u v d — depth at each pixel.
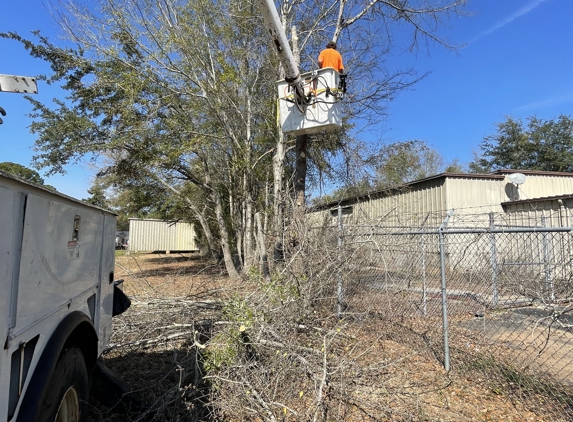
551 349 4.75
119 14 9.74
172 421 3.13
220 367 3.46
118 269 15.36
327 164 10.95
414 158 17.42
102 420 3.21
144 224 26.98
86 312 2.60
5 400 1.49
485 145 29.98
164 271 14.07
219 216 12.90
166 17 10.32
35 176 18.47
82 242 2.50
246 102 11.54
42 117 10.98
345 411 3.23
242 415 3.19
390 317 5.61
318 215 5.76
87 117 11.20
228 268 12.09
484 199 12.05
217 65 11.25
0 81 2.10
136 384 3.77
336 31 9.67
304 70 10.68
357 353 4.43
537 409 3.37
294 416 3.11
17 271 1.59
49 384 1.81
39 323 1.81
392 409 3.25
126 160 12.03
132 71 10.27
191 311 5.27
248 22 10.42
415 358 4.50
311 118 6.57
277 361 3.49
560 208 10.41
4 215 1.48
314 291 4.79
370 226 5.22
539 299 4.76
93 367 2.66
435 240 7.78
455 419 3.21
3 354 1.46
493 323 5.93
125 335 4.86
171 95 10.70
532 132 27.64
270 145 11.91
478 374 4.07
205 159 12.76
